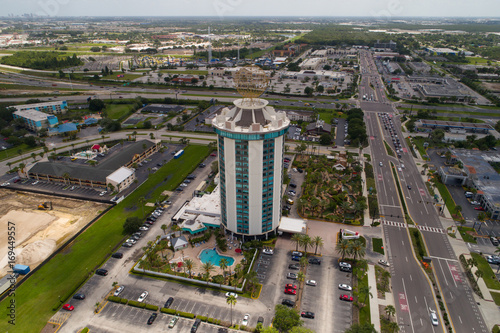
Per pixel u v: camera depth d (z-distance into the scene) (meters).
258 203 153.88
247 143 138.12
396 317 123.44
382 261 150.25
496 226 178.12
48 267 147.88
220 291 136.25
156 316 124.00
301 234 157.25
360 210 184.75
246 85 141.75
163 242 160.88
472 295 134.00
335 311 126.25
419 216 187.50
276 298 132.75
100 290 136.12
